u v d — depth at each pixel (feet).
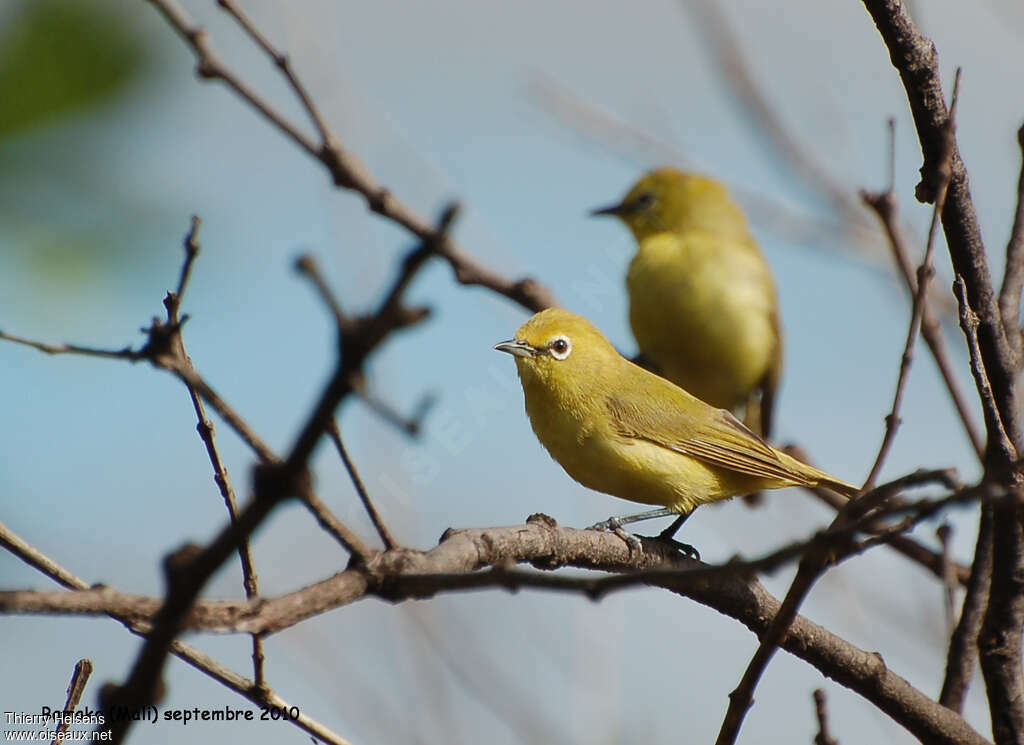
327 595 17.07
